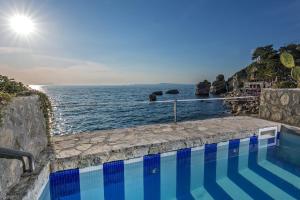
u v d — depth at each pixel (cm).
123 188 397
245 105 2495
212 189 400
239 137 518
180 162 449
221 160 498
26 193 247
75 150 387
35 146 354
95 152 376
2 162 239
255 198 366
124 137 466
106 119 2056
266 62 3597
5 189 241
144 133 498
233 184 416
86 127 1700
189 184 421
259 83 2827
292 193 380
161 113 2562
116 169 392
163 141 434
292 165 493
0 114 247
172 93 8138
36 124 365
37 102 380
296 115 569
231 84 6038
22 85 383
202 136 471
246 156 534
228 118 677
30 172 298
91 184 375
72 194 363
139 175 411
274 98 639
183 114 2559
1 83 334
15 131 285
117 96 6725
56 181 353
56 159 349
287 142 557
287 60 854
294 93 575
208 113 2681
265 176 445
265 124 585
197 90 6756
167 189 404
